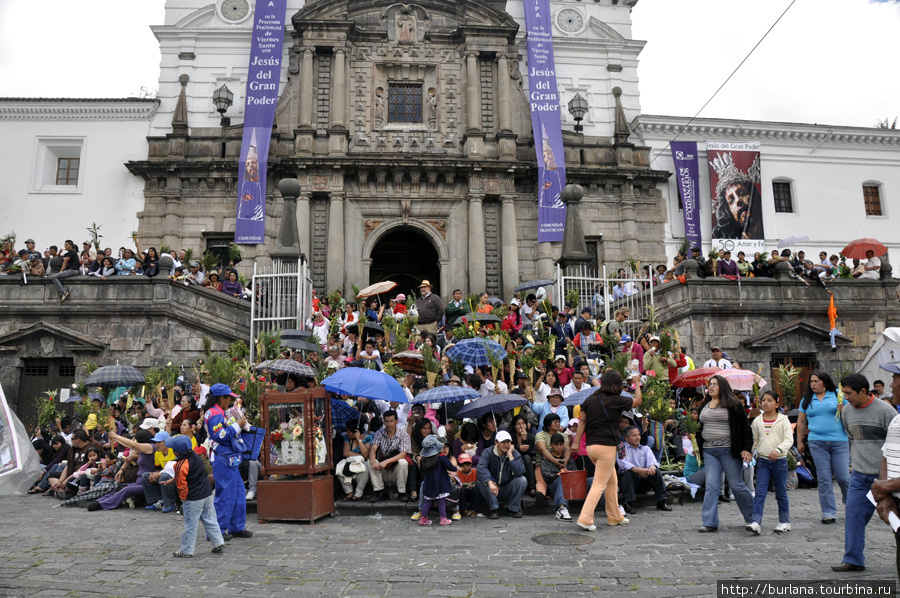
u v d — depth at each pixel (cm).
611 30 2911
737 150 2762
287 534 913
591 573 694
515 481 1021
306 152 2550
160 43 2741
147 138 2575
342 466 1084
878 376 1636
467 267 2586
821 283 2016
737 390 1313
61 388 1816
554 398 1152
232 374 1292
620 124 2767
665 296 1964
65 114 2623
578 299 1819
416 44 2725
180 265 2069
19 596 630
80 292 1816
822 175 2852
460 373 1248
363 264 2567
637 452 1080
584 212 2697
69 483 1286
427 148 2655
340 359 1461
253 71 2558
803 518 967
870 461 671
